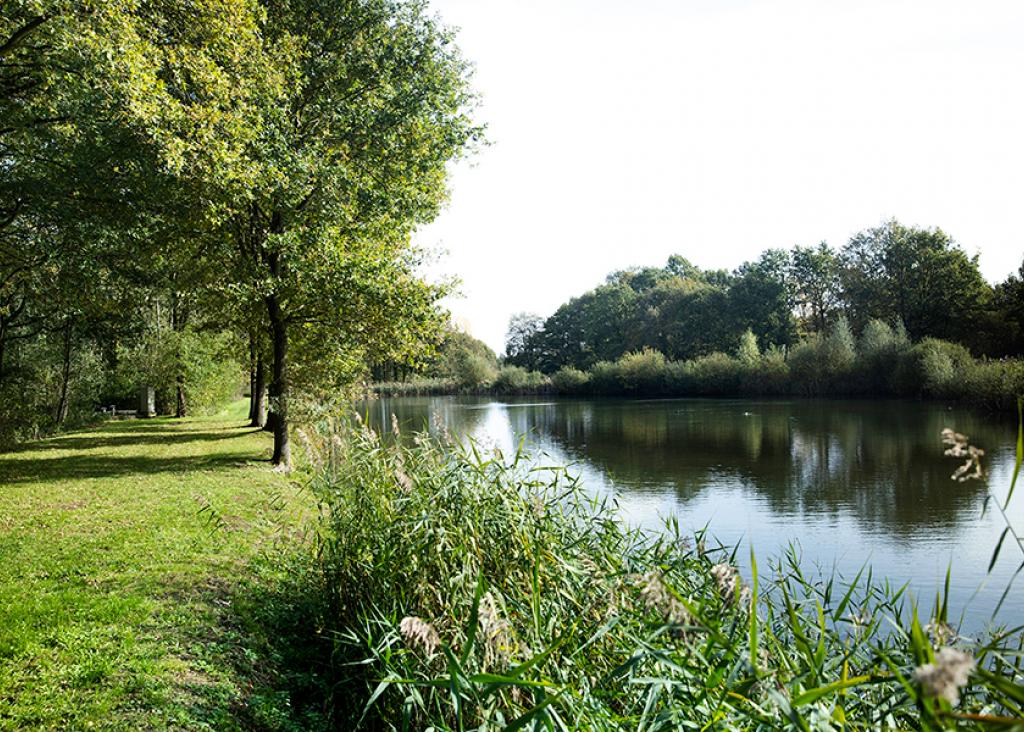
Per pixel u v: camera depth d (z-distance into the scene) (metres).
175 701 5.14
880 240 70.94
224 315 23.55
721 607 5.16
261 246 19.31
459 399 89.50
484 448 7.45
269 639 7.12
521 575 5.98
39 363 34.34
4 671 5.18
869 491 21.58
